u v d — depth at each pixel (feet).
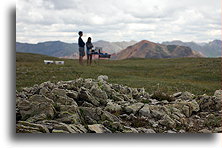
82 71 74.33
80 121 23.43
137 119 25.98
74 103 26.78
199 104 32.22
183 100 35.35
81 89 30.01
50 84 33.96
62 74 65.62
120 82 57.21
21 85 44.98
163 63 140.87
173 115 27.66
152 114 27.35
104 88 33.86
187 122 27.37
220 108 30.91
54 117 23.56
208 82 73.10
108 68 102.68
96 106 29.30
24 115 23.86
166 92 44.73
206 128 25.77
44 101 25.57
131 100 33.06
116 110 28.17
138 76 81.76
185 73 90.84
